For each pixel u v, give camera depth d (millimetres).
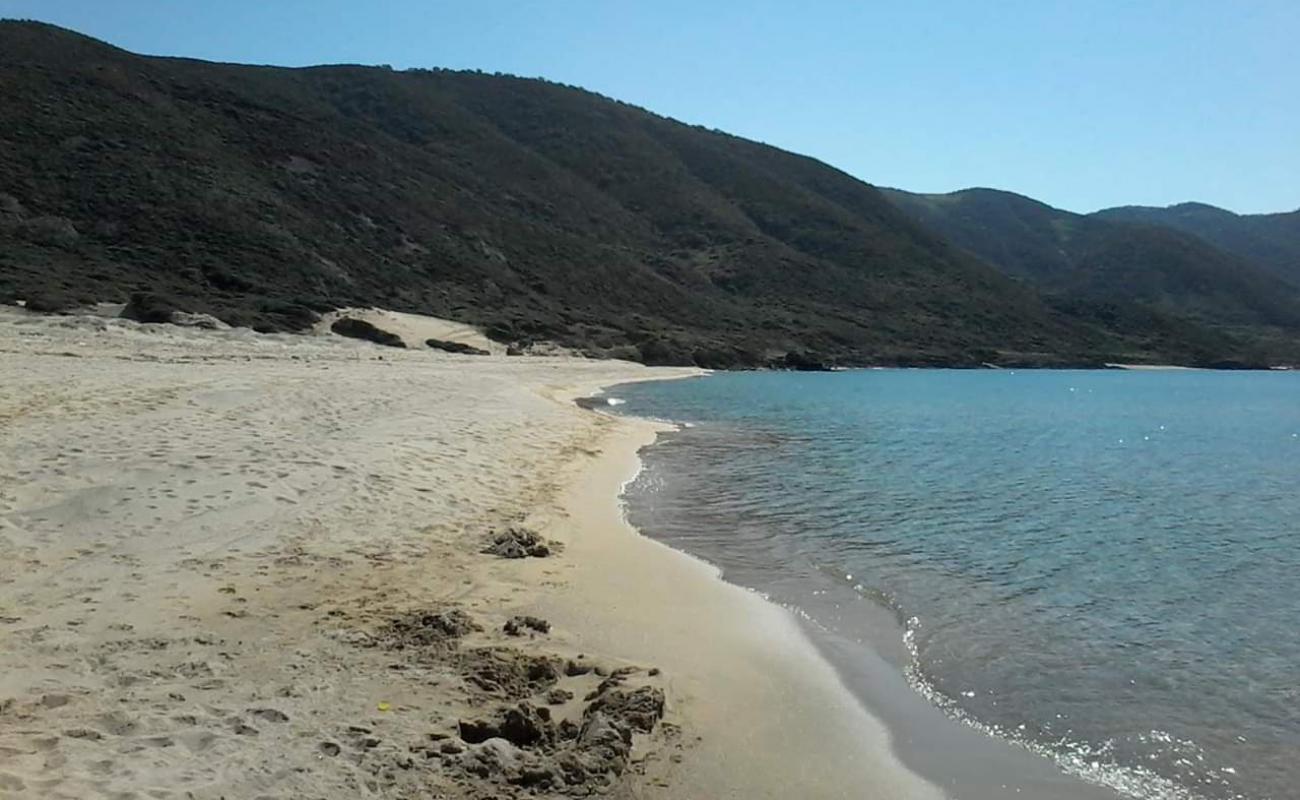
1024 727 6152
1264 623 8750
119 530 8414
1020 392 52312
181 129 54688
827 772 5285
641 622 7691
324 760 4637
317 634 6520
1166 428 32188
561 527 10945
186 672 5645
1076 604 9281
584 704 5723
